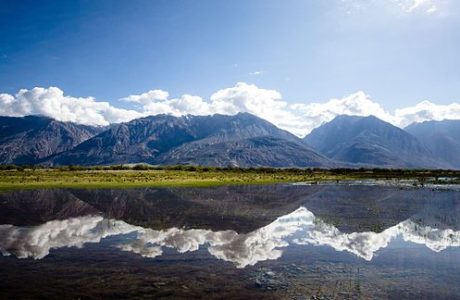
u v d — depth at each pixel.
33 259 25.50
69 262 24.59
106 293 18.83
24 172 134.38
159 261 24.91
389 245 30.12
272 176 139.25
